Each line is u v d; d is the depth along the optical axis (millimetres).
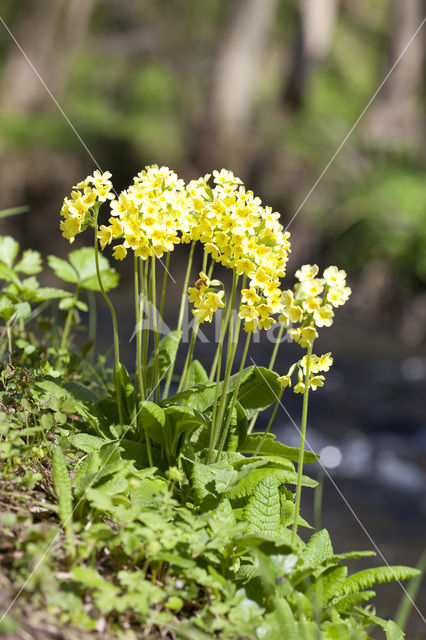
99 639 1238
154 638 1304
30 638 1180
